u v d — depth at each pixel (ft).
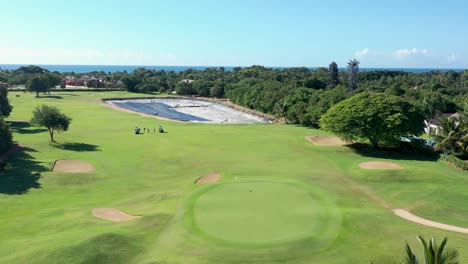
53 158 191.52
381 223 100.53
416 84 598.75
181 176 169.27
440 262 43.39
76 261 78.38
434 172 160.25
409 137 235.40
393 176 157.38
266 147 226.99
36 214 113.29
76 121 328.49
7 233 97.19
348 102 233.35
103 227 98.17
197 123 340.80
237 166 181.68
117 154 207.41
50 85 603.67
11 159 180.65
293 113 335.88
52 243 85.46
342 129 222.89
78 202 129.59
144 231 96.58
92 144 231.30
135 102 555.28
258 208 109.91
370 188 146.00
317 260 81.10
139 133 275.80
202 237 90.48
